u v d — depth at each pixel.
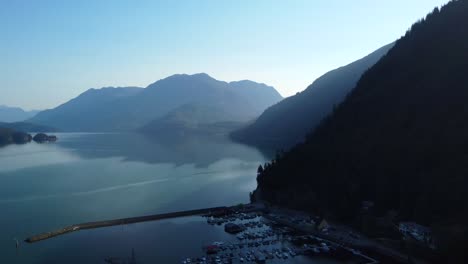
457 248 94.25
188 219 150.88
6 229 140.00
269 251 113.56
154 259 109.50
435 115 140.38
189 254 112.88
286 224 140.00
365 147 155.88
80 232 136.00
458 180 110.38
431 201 113.00
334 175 155.12
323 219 131.88
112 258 110.81
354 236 122.12
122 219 147.25
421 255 102.56
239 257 109.19
